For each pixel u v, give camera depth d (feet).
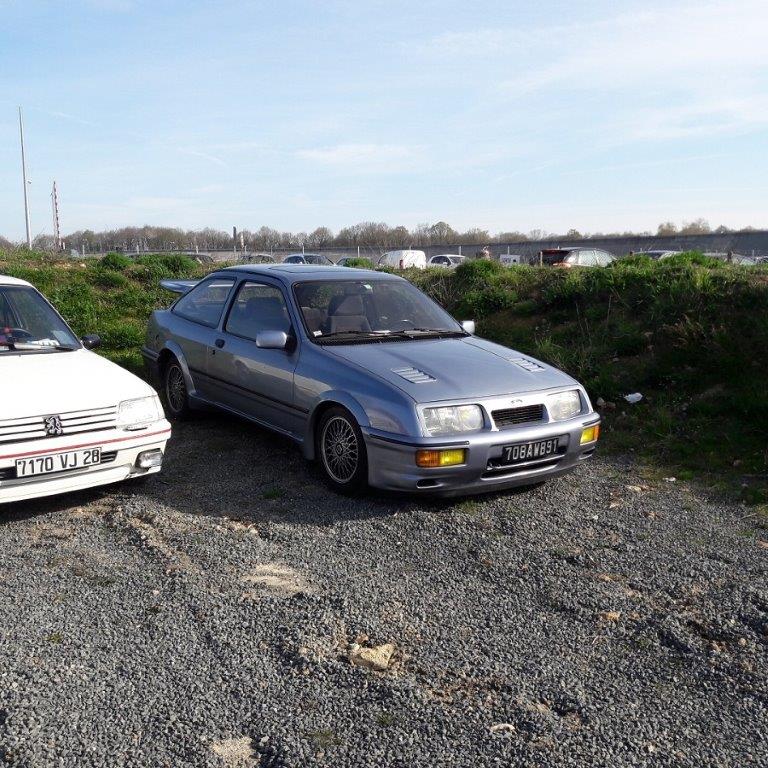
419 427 15.35
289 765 8.03
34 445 14.40
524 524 15.51
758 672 10.28
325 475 17.52
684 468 19.66
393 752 8.32
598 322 32.12
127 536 14.29
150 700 9.11
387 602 11.88
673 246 161.17
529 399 16.62
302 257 110.11
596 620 11.59
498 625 11.33
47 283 44.65
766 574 13.35
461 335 20.47
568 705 9.37
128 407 15.93
